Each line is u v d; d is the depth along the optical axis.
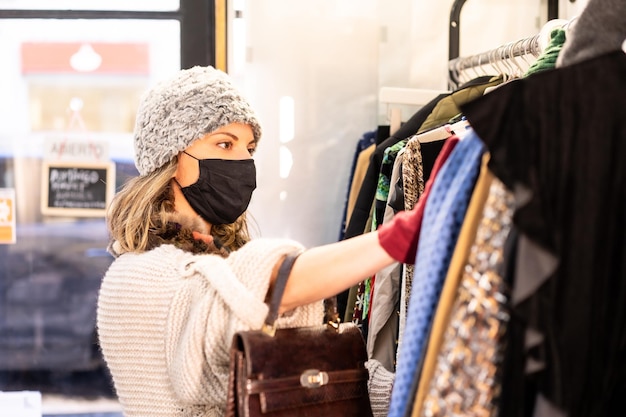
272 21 2.73
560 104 1.02
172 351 1.39
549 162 1.00
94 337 3.06
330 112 2.77
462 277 1.06
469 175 1.08
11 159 2.94
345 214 2.65
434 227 1.12
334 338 1.38
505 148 0.99
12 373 3.05
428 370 1.06
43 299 3.03
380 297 1.98
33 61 2.89
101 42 2.89
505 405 1.00
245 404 1.26
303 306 1.42
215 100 1.60
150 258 1.48
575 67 1.04
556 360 0.97
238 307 1.30
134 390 1.46
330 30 2.76
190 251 1.56
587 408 1.01
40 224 2.99
